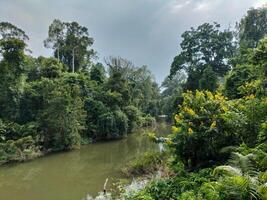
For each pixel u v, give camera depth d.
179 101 38.81
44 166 22.92
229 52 43.16
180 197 9.16
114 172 19.62
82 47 51.50
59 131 29.25
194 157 11.85
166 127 48.72
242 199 6.75
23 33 37.03
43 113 29.39
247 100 12.55
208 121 11.52
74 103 30.80
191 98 12.34
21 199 15.31
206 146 11.38
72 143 29.80
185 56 43.72
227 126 11.31
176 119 12.25
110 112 37.22
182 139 11.63
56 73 37.69
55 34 50.94
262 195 6.52
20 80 31.52
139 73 59.09
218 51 43.19
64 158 25.78
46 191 16.47
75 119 30.33
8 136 27.14
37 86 32.53
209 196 7.44
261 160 8.36
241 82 21.89
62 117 29.25
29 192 16.42
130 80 52.03
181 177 10.93
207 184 8.14
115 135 36.88
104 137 36.59
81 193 15.66
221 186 7.34
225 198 7.10
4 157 23.95
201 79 37.25
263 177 7.09
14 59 31.17
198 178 10.18
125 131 38.25
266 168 8.09
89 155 26.84
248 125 11.19
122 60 46.06
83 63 52.91
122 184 15.84
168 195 9.93
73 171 20.94
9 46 30.98
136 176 17.20
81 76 38.97
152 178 15.22
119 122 37.62
